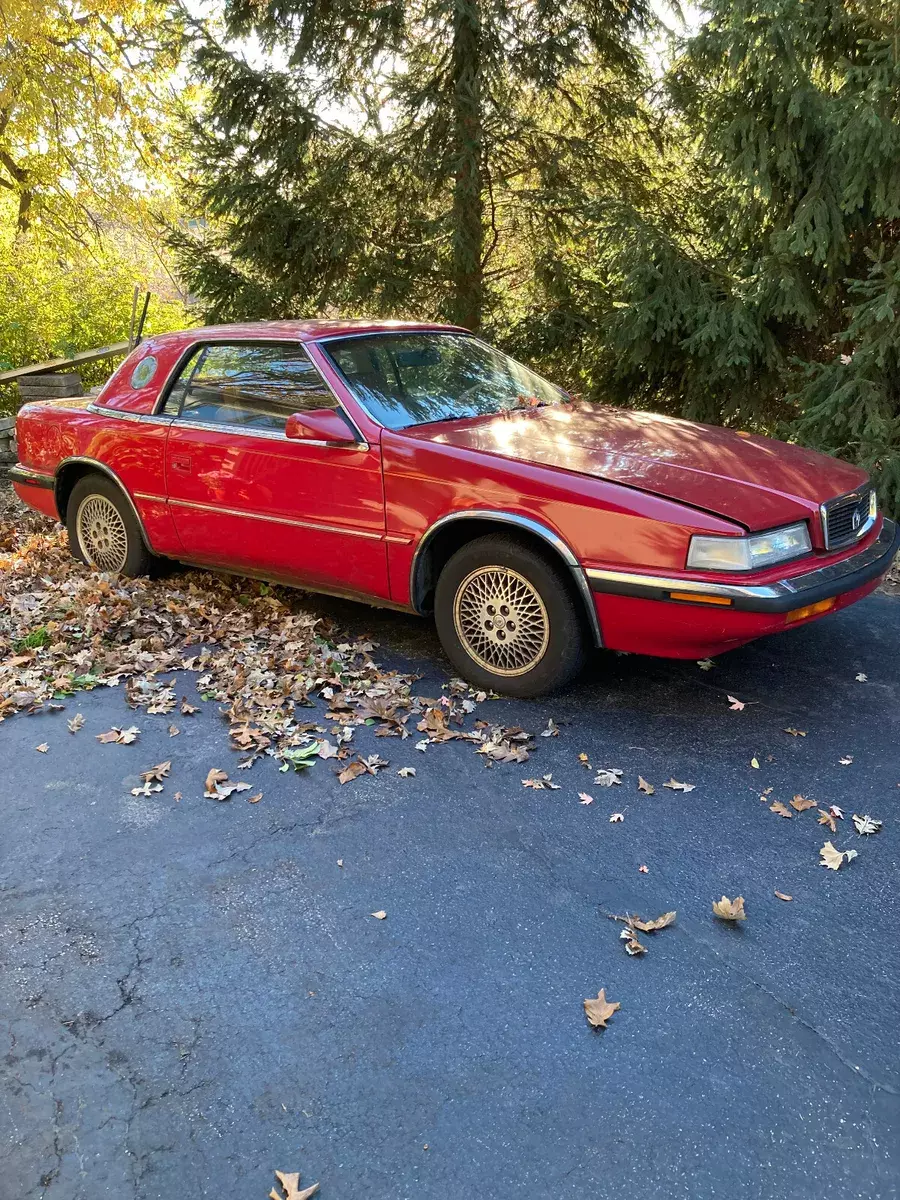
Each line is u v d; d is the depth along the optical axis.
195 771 3.52
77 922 2.68
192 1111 2.06
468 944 2.57
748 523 3.39
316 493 4.36
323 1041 2.25
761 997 2.37
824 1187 1.86
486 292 9.37
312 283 9.09
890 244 6.61
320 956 2.53
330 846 3.03
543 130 8.80
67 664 4.47
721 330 6.73
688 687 4.16
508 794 3.33
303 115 8.42
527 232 9.28
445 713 3.94
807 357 7.25
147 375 5.20
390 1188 1.88
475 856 2.96
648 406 8.24
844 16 6.15
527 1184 1.88
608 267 7.85
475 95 8.23
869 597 5.33
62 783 3.44
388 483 4.10
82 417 5.46
